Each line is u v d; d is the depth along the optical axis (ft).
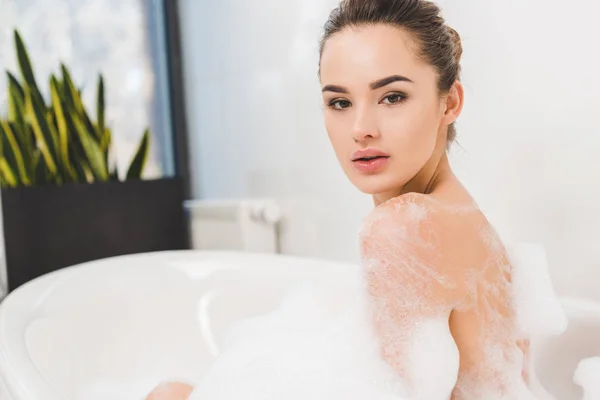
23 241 5.64
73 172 6.09
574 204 3.22
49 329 3.72
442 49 2.17
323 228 5.27
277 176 5.85
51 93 5.94
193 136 7.30
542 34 3.32
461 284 2.02
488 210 3.74
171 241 6.39
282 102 5.64
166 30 7.38
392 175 2.11
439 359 1.97
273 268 4.61
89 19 7.13
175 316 4.69
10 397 2.46
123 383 4.33
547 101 3.32
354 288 3.98
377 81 2.05
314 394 2.30
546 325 2.51
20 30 6.69
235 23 6.23
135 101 7.46
